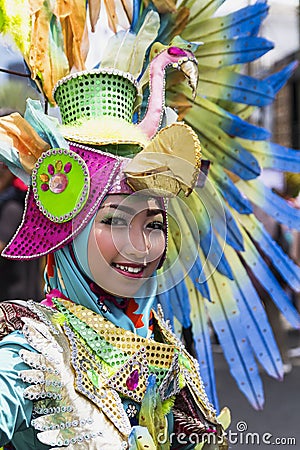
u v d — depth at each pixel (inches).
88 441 73.2
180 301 112.0
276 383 283.0
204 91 113.0
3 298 194.4
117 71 86.4
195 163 80.9
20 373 72.9
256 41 111.7
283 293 119.0
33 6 93.5
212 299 115.4
